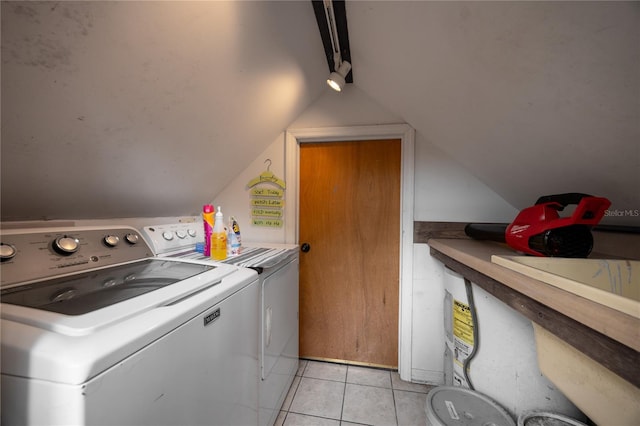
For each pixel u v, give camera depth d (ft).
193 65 2.93
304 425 4.67
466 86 3.36
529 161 3.74
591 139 2.65
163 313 1.93
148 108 2.99
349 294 6.48
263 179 6.38
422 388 5.68
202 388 2.26
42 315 1.69
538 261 2.62
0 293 2.20
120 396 1.52
